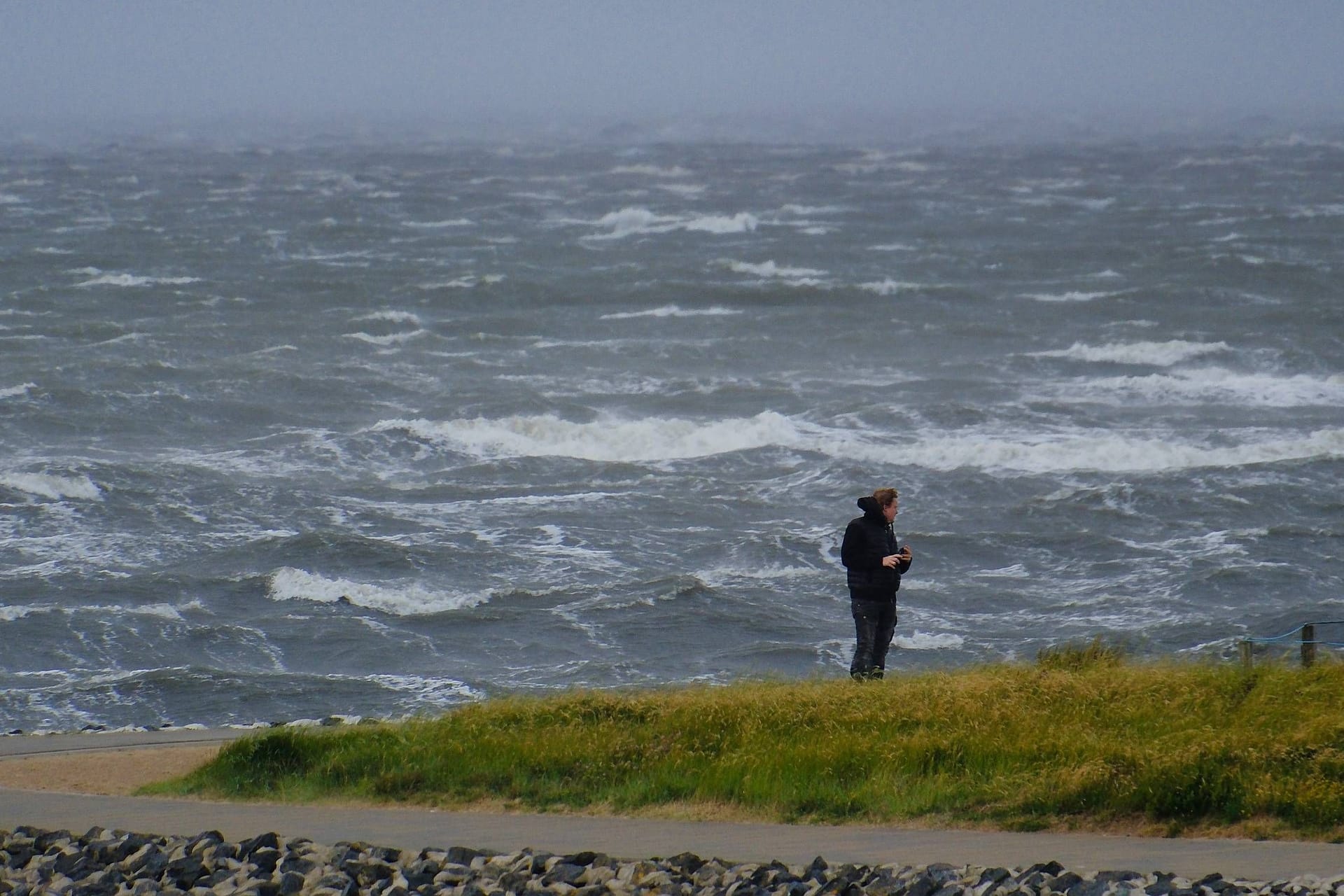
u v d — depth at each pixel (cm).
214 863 3166
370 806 3997
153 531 10531
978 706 4366
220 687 7631
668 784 3950
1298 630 5597
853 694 4691
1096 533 10400
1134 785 3462
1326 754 3500
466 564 9900
